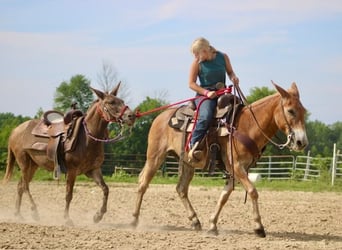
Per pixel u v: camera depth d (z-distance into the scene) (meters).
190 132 11.12
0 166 33.38
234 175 10.64
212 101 10.96
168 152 11.80
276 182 29.08
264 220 13.37
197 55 11.08
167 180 29.52
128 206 15.76
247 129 10.63
